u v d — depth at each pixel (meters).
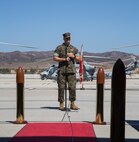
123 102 4.36
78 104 14.22
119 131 4.36
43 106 13.45
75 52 12.11
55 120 10.09
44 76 52.72
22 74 9.36
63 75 12.12
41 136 7.83
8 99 16.30
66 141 7.37
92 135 7.98
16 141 7.36
